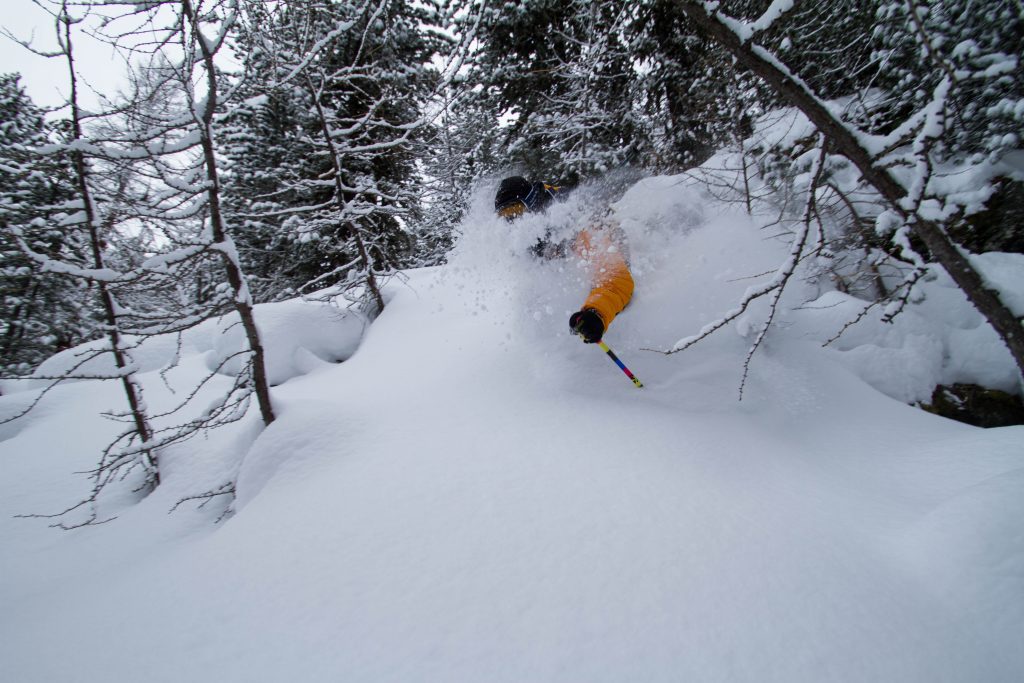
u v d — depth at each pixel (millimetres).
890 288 3285
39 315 9414
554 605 1423
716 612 1339
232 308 2930
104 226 3053
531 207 3062
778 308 3193
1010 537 1352
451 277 6301
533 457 2219
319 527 1954
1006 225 3148
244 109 3295
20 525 3225
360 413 2947
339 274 9172
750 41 1630
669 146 7004
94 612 1766
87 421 4742
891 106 3738
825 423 2498
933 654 1184
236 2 2625
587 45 6438
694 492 1877
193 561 1946
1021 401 2693
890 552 1531
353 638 1405
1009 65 2467
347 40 6570
